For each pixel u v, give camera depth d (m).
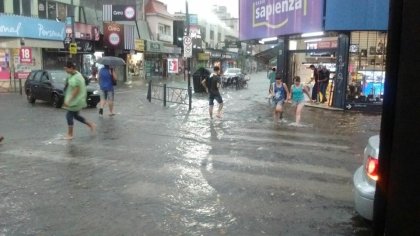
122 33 37.53
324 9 16.80
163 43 48.22
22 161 7.79
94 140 9.92
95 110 16.33
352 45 17.28
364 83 17.39
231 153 8.75
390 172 1.49
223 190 6.21
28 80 18.58
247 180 6.74
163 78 47.19
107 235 4.57
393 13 1.45
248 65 80.19
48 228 4.75
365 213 4.35
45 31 28.09
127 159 8.05
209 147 9.34
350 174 7.18
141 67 44.75
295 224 4.93
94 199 5.74
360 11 16.03
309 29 17.72
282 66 21.38
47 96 17.00
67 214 5.18
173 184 6.48
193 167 7.53
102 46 36.47
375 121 14.18
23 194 5.93
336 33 17.53
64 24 30.09
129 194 5.97
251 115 15.48
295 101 13.41
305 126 12.86
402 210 1.44
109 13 38.50
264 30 22.61
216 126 12.58
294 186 6.44
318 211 5.37
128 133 10.97
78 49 31.62
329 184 6.56
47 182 6.50
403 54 1.42
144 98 21.89
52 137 10.23
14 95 22.53
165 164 7.71
